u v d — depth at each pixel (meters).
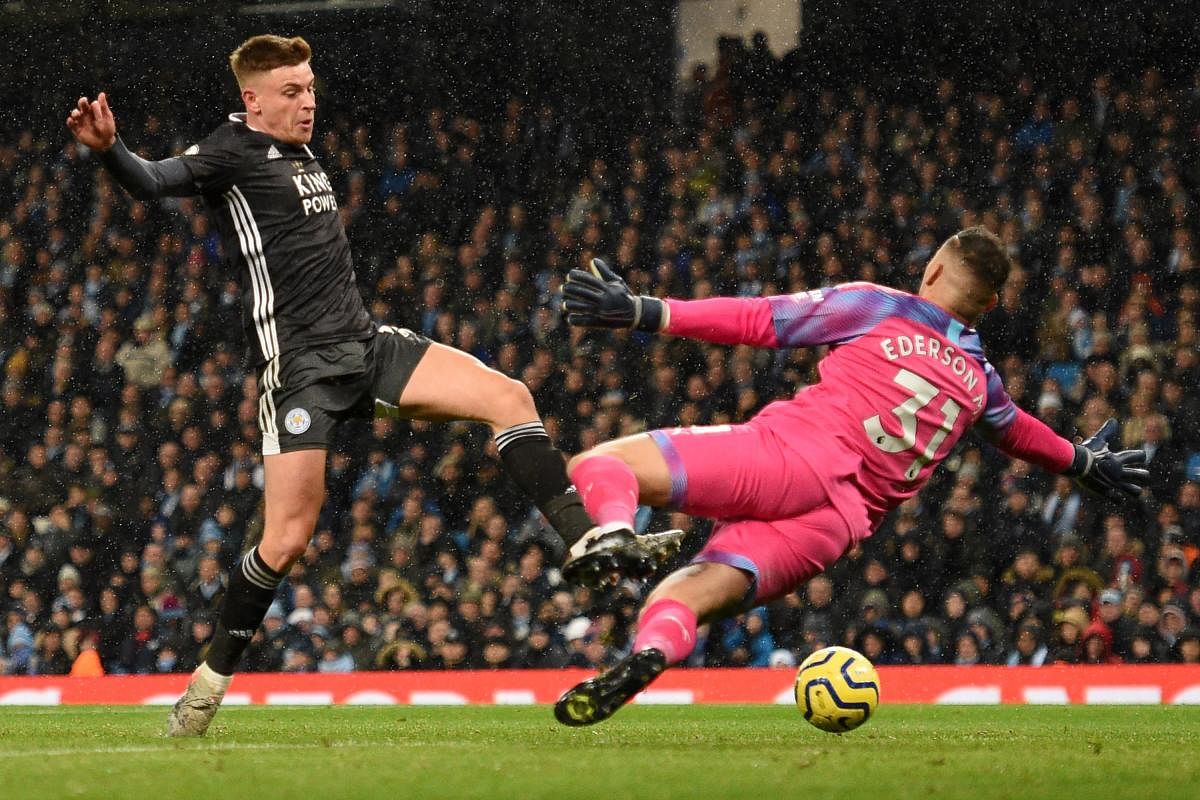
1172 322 32.66
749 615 27.58
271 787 7.80
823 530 10.62
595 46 39.38
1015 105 36.84
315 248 12.29
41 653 30.89
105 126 10.91
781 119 37.69
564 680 24.61
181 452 33.72
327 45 40.19
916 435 10.91
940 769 8.64
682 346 33.00
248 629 12.47
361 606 30.02
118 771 8.49
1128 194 34.34
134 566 31.47
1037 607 27.16
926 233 34.66
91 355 37.09
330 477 32.72
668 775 8.27
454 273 36.78
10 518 32.84
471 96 39.69
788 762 9.04
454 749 10.45
